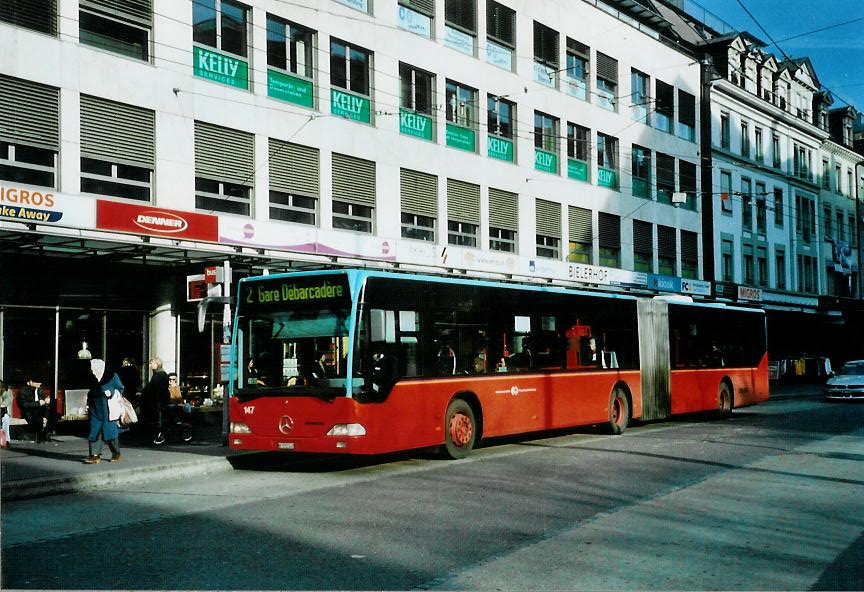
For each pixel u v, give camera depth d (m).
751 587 6.22
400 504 9.72
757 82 48.66
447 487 11.03
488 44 29.59
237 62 21.02
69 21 17.58
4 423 15.47
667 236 39.78
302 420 12.41
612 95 36.50
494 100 29.77
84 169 17.81
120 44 18.66
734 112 45.91
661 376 20.78
